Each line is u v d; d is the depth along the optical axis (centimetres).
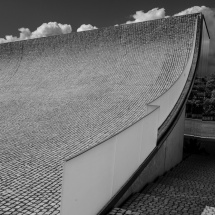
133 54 1569
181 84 966
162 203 392
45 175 546
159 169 640
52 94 1468
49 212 382
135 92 1230
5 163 629
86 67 1655
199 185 568
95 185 335
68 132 900
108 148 357
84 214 320
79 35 1850
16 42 2169
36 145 786
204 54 1530
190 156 1083
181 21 1523
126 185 408
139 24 1644
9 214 374
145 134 496
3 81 1884
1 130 993
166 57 1445
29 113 1213
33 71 1877
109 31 1733
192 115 1326
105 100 1201
